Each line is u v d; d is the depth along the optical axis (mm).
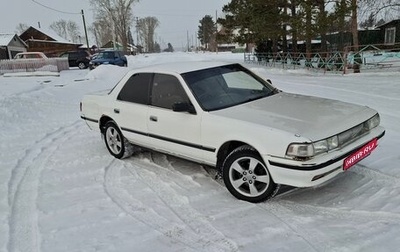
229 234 3342
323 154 3529
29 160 5891
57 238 3443
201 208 3902
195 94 4461
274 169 3619
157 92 4906
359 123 3918
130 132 5309
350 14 18625
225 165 4070
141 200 4172
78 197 4348
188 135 4426
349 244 3025
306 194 4055
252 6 24141
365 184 4137
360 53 18562
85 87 14984
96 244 3299
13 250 3271
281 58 26797
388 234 3115
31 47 55125
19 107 9773
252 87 4984
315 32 19453
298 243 3117
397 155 4934
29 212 4000
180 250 3129
